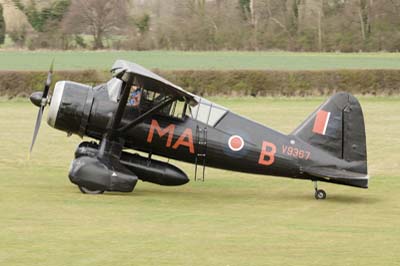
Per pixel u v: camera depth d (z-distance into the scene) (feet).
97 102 165.17
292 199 169.78
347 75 420.36
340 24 652.89
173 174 168.45
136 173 167.94
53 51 581.53
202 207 156.76
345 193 178.40
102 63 489.67
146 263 112.57
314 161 167.63
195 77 408.46
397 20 648.79
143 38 613.11
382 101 405.39
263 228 137.90
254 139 168.25
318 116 169.07
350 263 115.34
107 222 137.90
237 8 642.63
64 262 111.96
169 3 638.12
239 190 179.93
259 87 412.57
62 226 133.80
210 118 168.45
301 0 655.35
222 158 168.76
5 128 277.03
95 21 606.96
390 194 177.58
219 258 116.26
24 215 141.79
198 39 619.26
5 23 604.08
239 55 581.53
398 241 129.80
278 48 636.48
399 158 229.66
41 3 607.78
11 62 492.54
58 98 164.86
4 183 177.27
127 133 165.78
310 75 417.28
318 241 128.67
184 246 122.72
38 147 236.43
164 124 166.40
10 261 111.96
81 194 163.22
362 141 168.25
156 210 150.82
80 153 167.84
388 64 521.65
